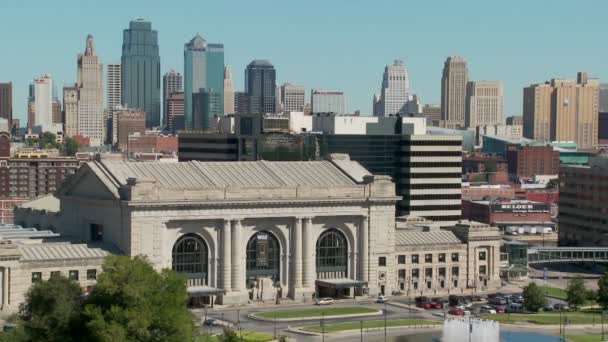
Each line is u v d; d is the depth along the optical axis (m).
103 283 167.00
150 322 164.88
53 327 166.50
